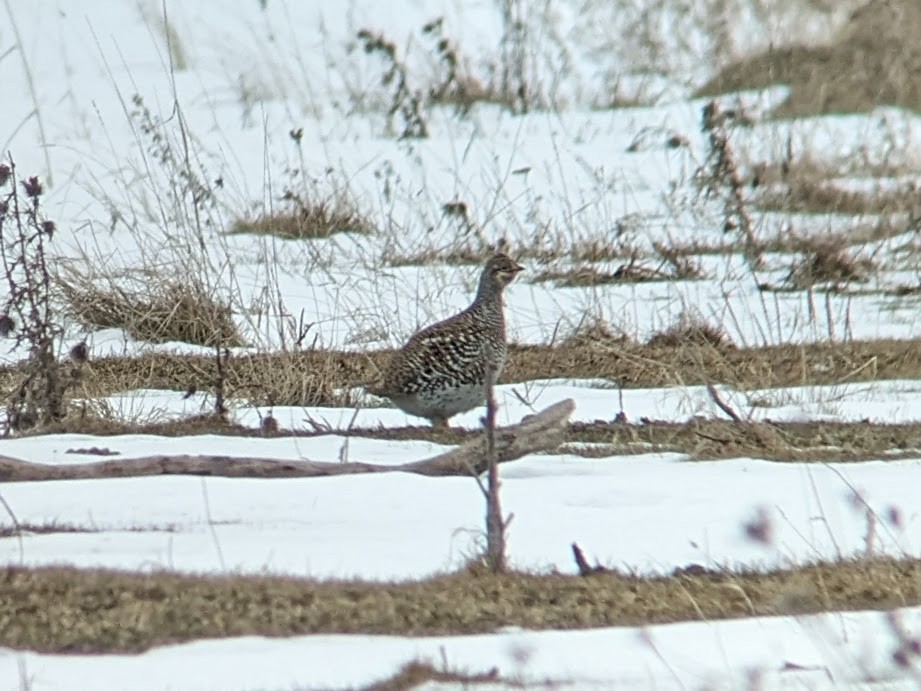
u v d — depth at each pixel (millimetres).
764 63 36500
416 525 13398
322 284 23484
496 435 15375
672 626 11000
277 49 37531
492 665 10102
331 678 9828
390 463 15758
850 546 12953
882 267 26875
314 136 33844
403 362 17562
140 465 14883
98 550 12359
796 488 14828
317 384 19625
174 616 10758
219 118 34812
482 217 28703
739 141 32219
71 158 31109
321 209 27688
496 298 17812
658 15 38844
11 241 24922
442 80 37188
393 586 11445
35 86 35844
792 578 11750
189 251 22062
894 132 33969
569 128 35438
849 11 35812
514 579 11711
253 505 13930
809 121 34531
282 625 10766
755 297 25094
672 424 17781
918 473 15586
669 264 26484
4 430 17500
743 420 17500
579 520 13633
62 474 14750
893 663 10070
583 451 16594
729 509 14031
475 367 17578
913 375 21031
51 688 9617
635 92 38031
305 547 12609
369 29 39875
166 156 25484
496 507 11969
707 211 29984
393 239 26094
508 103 36938
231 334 21438
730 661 10250
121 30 39312
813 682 9836
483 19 41250
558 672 9977
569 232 27734
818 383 20312
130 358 20547
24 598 10906
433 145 33781
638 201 30531
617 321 22891
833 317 24000
